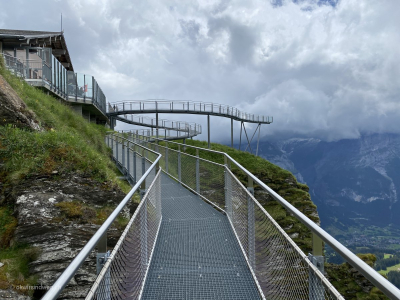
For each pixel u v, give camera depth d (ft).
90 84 86.12
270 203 75.82
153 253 15.19
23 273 19.03
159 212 19.02
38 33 86.79
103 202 23.17
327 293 6.13
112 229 22.21
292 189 104.32
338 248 5.15
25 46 66.64
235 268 13.70
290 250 8.11
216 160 110.11
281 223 69.97
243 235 15.02
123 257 8.65
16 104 27.48
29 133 25.59
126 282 8.93
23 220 20.30
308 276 6.90
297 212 7.20
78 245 20.62
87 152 26.05
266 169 109.19
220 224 19.29
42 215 20.70
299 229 69.31
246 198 14.58
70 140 26.35
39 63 61.52
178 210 22.61
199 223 19.57
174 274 13.21
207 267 13.79
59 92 71.87
